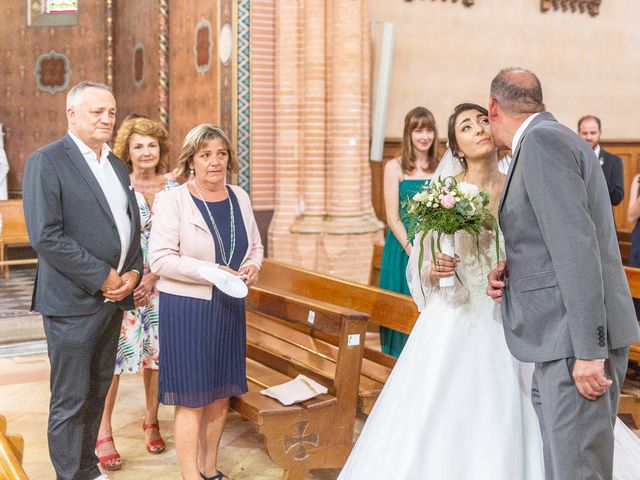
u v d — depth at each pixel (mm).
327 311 4031
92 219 3479
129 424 4879
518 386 3164
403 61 7883
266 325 5344
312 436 3863
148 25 10273
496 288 2938
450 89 8109
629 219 6070
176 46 9242
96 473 3781
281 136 7398
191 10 8664
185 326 3648
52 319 3479
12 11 11648
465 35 8133
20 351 6535
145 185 4484
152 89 10305
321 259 7344
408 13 7848
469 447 3082
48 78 11734
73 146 3486
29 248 11055
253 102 7371
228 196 3883
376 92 7590
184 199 3756
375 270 6418
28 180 3381
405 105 7938
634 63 9016
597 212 2672
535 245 2734
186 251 3717
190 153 3750
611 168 6426
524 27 8422
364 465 3211
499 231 3273
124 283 3559
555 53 8609
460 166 3484
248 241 3887
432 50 7996
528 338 2762
